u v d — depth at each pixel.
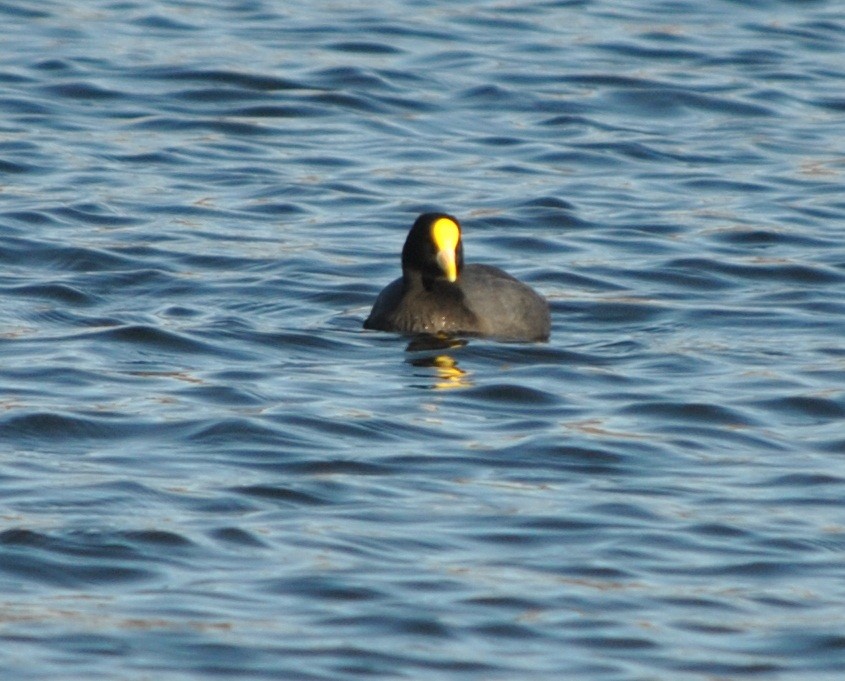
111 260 18.81
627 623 10.21
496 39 28.81
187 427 13.46
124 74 26.33
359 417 13.81
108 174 22.16
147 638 9.85
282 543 11.23
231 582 10.62
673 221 20.88
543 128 24.77
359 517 11.73
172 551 11.05
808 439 13.63
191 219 20.45
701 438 13.62
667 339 16.58
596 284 18.59
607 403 14.46
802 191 22.16
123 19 29.38
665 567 11.02
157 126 24.33
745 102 25.98
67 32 28.39
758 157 23.64
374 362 15.52
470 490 12.34
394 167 22.88
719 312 17.56
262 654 9.70
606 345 16.33
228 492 12.11
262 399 14.26
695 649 9.91
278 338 16.17
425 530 11.52
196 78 26.19
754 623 10.25
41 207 20.48
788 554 11.27
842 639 10.05
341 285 18.19
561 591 10.61
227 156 23.19
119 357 15.45
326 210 21.06
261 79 26.16
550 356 15.86
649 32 29.41
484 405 14.34
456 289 16.56
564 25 29.81
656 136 24.52
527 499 12.15
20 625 9.98
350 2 31.05
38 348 15.59
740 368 15.55
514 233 20.38
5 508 11.63
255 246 19.50
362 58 27.48
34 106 24.78
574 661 9.74
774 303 17.91
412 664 9.66
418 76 26.75
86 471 12.45
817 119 25.38
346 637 9.95
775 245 20.05
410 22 29.66
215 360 15.48
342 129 24.50
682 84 26.59
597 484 12.52
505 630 10.09
